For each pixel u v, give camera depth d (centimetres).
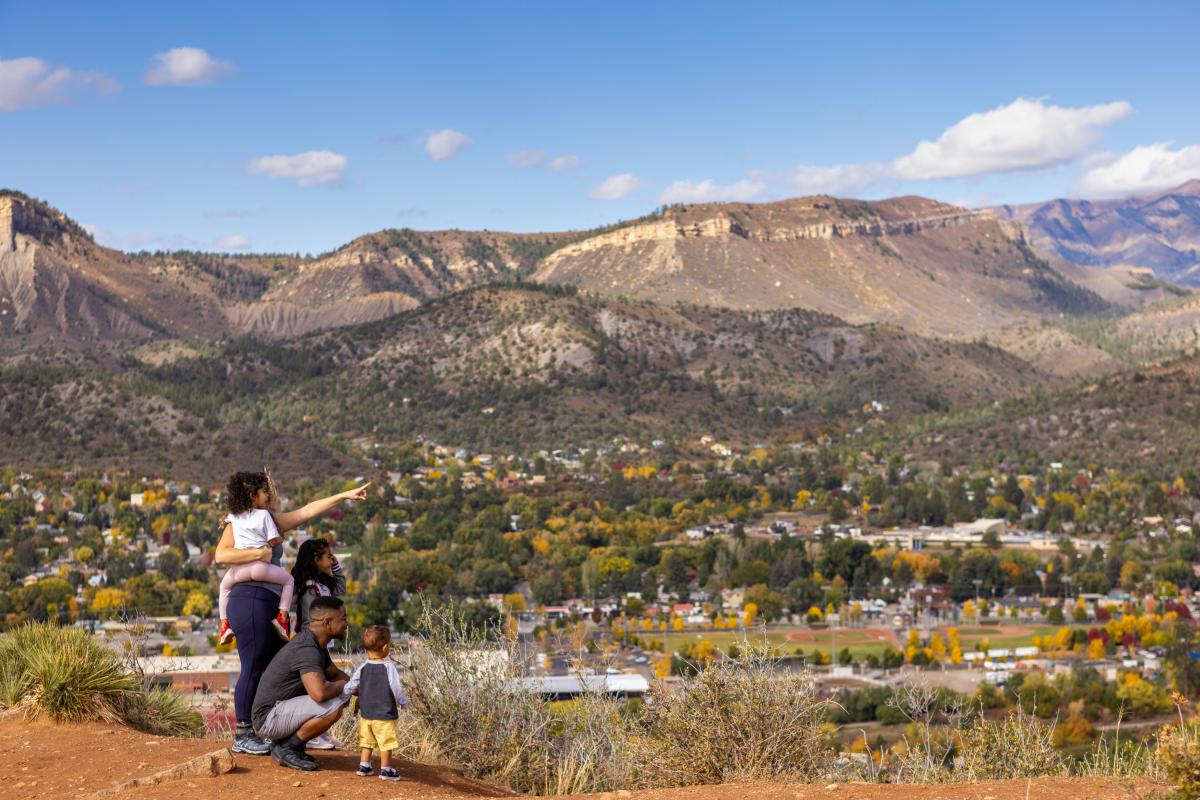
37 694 912
